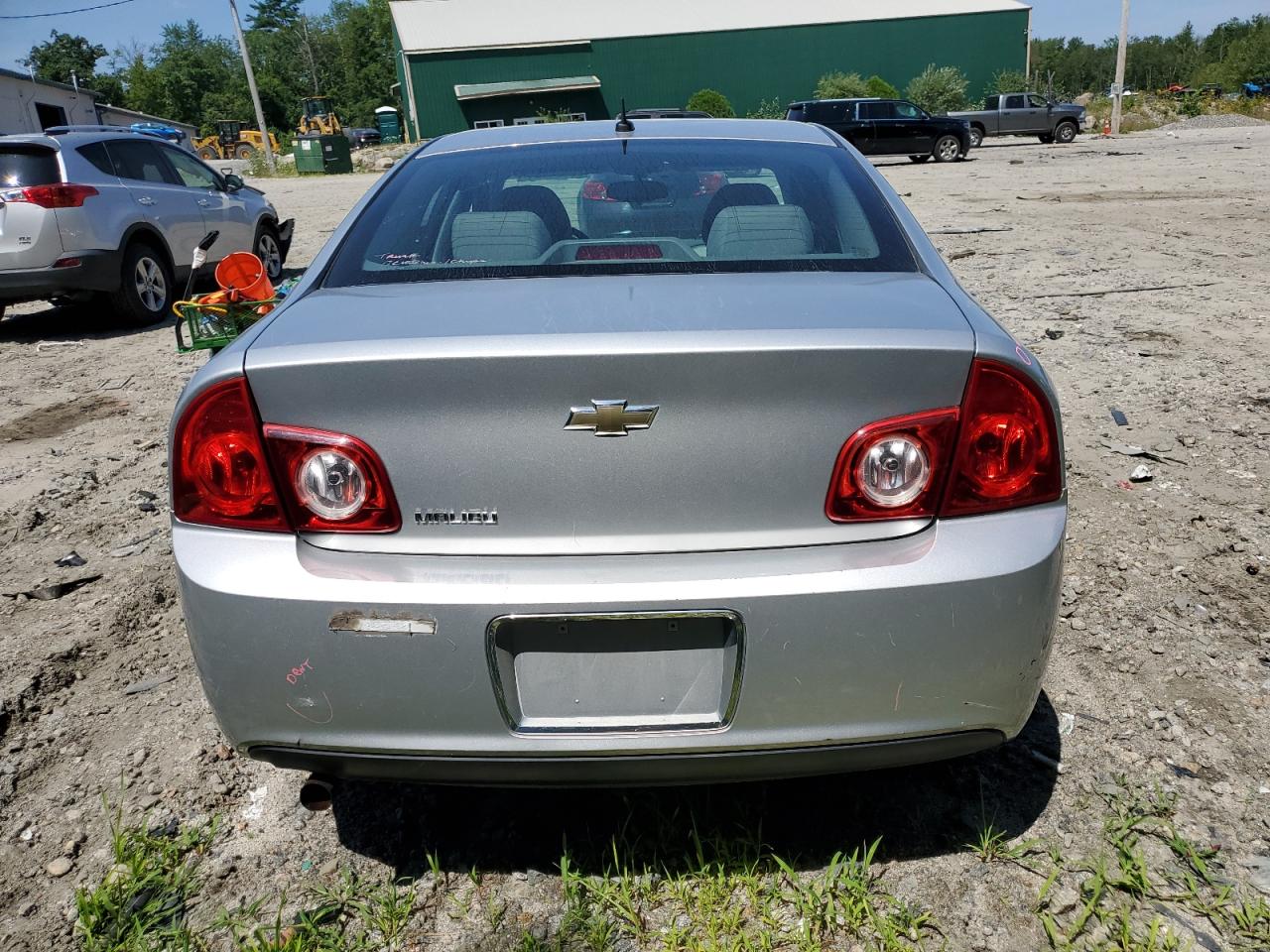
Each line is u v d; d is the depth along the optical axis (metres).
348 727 1.91
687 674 1.89
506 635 1.87
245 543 1.90
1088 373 5.73
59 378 7.12
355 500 1.86
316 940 2.08
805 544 1.87
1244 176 16.66
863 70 45.38
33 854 2.36
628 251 2.39
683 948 2.04
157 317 9.16
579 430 1.81
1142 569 3.48
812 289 2.12
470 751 1.90
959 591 1.83
